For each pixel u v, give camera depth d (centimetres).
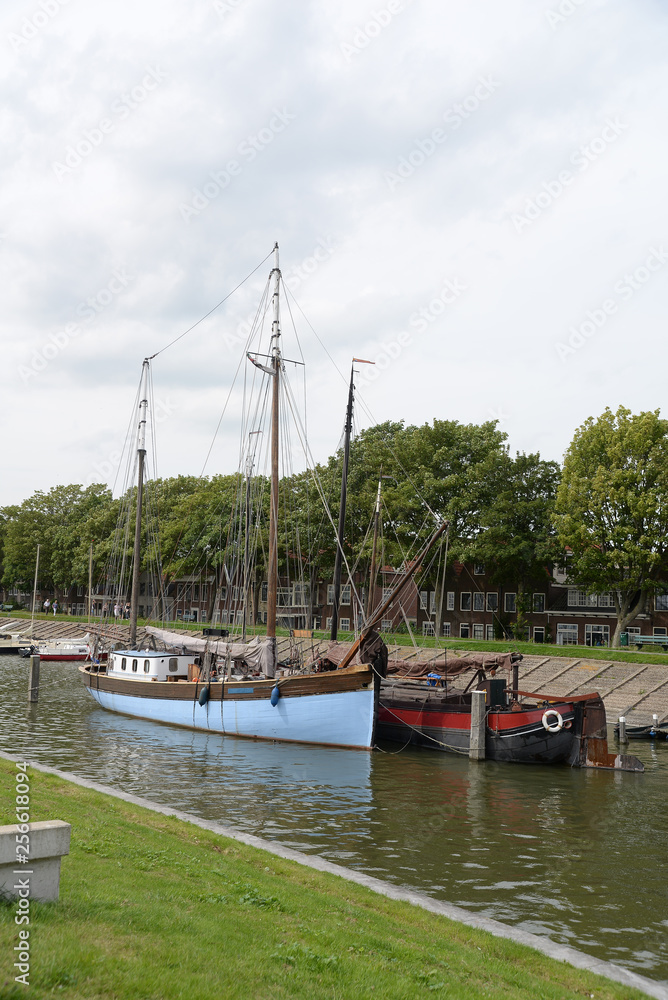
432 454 7131
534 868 1703
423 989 810
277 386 3734
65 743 3128
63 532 12256
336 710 3105
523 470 6925
